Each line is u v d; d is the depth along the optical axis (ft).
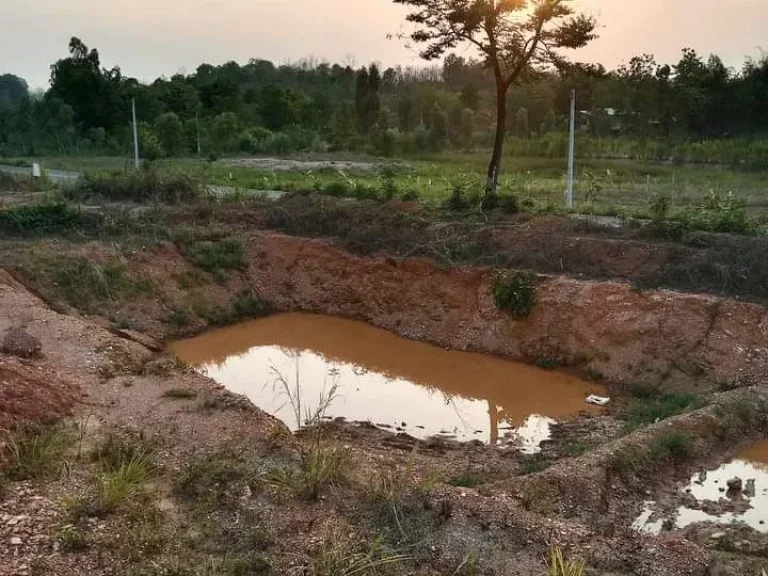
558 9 69.10
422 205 68.95
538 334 51.44
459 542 23.45
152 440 29.07
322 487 25.93
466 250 59.21
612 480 30.99
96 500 23.66
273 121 192.24
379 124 180.34
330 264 64.34
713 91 134.41
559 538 24.03
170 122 151.64
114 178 82.89
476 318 54.90
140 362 39.37
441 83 233.35
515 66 73.61
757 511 29.91
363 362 52.65
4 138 166.50
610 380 46.42
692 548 23.88
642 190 85.35
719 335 44.60
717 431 35.58
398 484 26.40
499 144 74.49
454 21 70.33
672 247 51.98
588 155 130.21
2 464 25.48
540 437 40.14
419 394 46.96
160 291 58.70
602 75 75.46
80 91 172.45
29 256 55.62
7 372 31.40
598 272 52.75
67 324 42.39
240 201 76.54
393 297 59.98
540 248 56.44
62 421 30.42
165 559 21.35
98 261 57.88
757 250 48.73
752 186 86.63
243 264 65.62
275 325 60.13
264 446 29.40
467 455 37.32
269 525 23.49
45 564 20.33
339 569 21.16
